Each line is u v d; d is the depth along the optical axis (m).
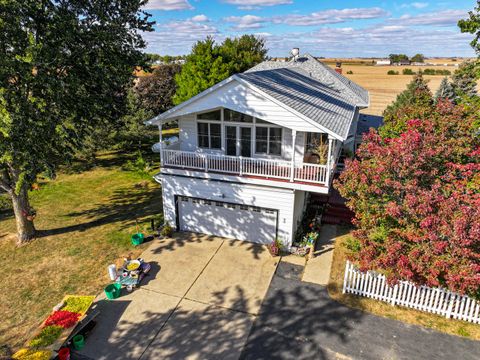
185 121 17.33
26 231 16.56
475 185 10.11
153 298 12.61
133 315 11.77
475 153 11.02
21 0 11.98
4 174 15.45
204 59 38.31
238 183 15.44
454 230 9.03
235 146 17.02
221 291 12.97
